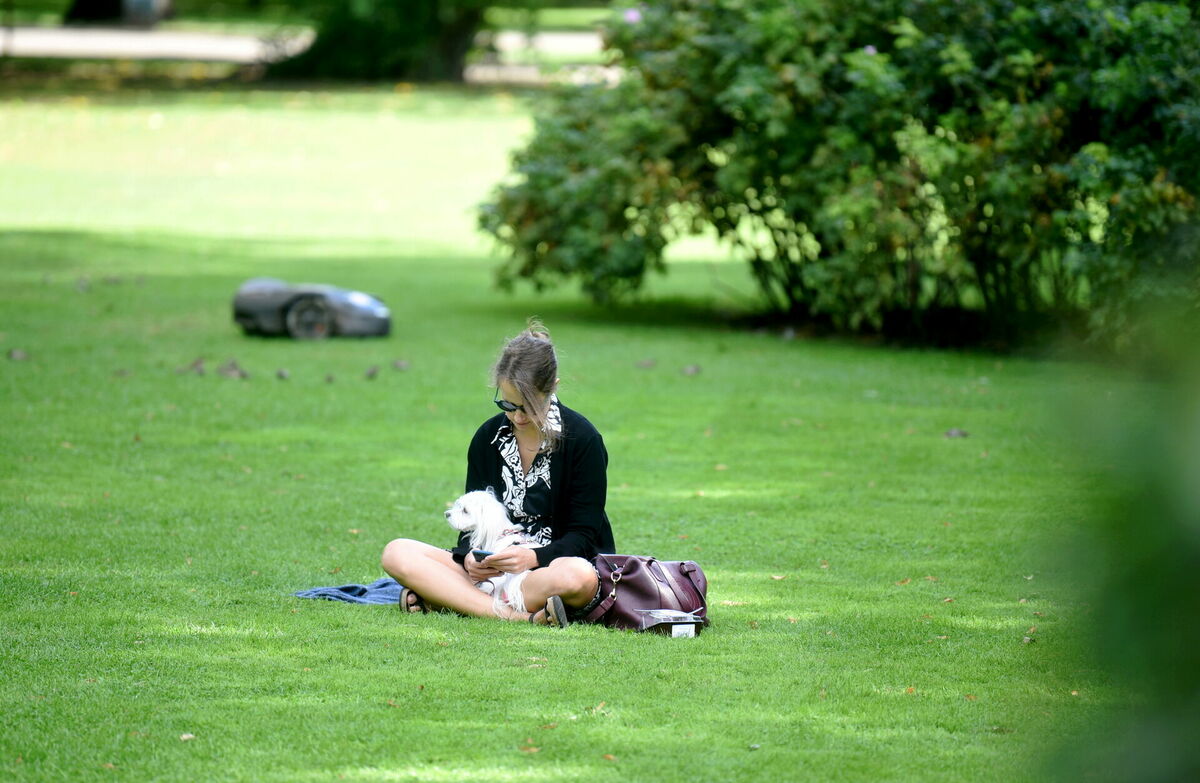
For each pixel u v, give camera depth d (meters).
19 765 12.75
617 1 47.62
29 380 36.00
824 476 27.73
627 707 14.52
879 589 19.94
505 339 18.25
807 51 42.16
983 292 43.22
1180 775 5.08
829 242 43.34
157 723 13.88
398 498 25.53
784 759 13.03
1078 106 39.62
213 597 18.84
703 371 39.47
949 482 27.17
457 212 79.81
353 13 129.88
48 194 80.44
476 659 16.14
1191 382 4.91
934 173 39.50
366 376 37.72
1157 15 38.38
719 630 17.73
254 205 79.81
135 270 57.88
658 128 44.25
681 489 26.66
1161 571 4.98
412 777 12.55
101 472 26.89
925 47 40.81
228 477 26.83
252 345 42.62
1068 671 5.76
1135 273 35.81
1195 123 36.88
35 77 125.38
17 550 21.14
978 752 13.22
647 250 45.75
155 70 134.38
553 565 17.58
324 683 15.20
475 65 144.75
